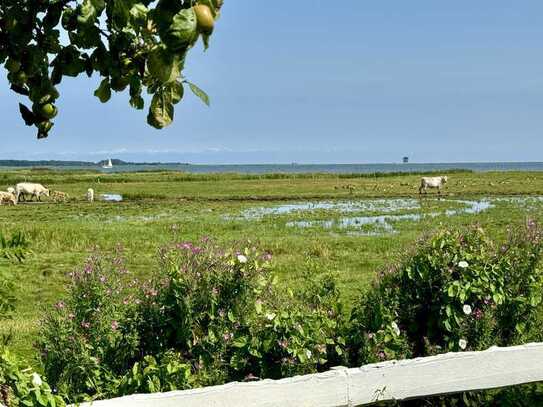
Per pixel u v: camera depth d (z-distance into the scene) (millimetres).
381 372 3621
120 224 24984
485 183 57750
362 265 13875
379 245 17094
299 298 5184
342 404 3529
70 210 34312
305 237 20250
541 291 5051
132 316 4492
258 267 4562
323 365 4672
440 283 4902
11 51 1575
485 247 5301
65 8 1527
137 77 1559
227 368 4312
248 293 4410
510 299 4918
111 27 1514
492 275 4902
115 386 3979
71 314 4551
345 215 29328
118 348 4402
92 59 1563
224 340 4238
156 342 4430
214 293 4309
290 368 4227
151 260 15164
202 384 4078
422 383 3725
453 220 25203
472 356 3820
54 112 1621
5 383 2713
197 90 1423
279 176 79875
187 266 4480
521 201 36906
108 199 44469
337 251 16312
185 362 4285
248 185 61031
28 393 2715
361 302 5023
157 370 3914
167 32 1158
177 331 4332
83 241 18156
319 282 5434
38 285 11734
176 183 67375
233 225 24359
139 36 1541
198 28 1182
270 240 18891
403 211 31172
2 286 2559
